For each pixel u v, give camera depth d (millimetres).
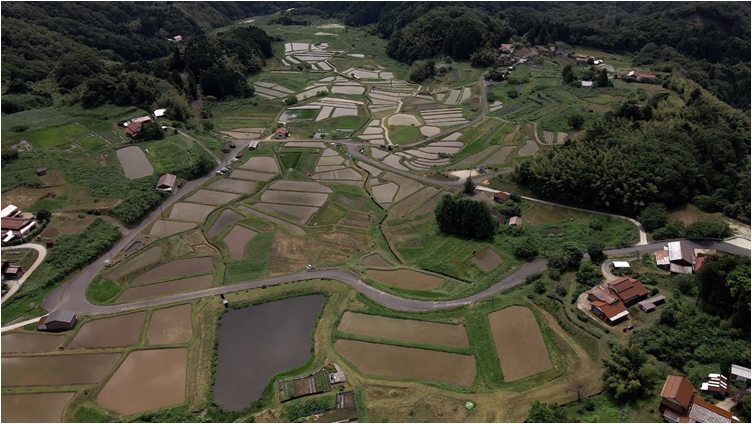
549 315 68875
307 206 106375
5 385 59531
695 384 53094
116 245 89688
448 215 92312
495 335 65938
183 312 72438
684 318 62156
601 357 60531
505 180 112062
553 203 102000
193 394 58312
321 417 54656
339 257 88000
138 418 54938
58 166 106312
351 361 62812
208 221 98750
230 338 67875
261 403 56875
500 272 80000
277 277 81062
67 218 91625
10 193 96688
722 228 82625
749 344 56094
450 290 77562
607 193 95750
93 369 62031
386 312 71312
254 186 114188
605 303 67312
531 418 51281
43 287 76188
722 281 62438
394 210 105438
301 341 67438
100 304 74188
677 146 101125
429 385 58625
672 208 93500
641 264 78500
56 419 55344
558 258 78000
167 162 115375
